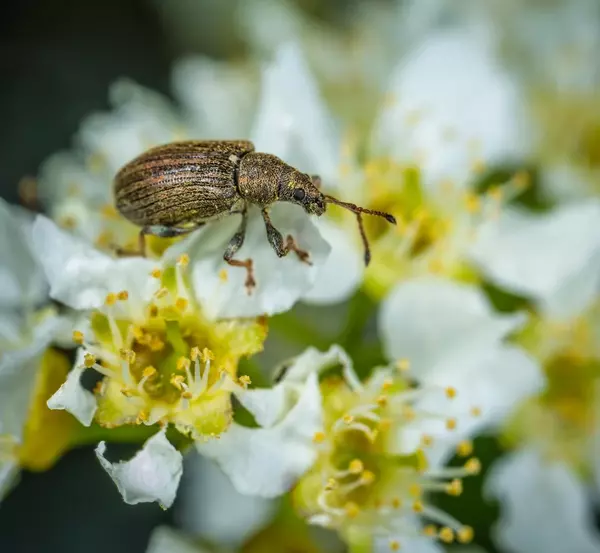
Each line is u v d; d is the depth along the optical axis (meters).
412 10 0.06
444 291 0.05
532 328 0.05
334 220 0.05
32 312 0.05
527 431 0.05
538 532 0.05
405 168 0.05
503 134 0.05
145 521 0.06
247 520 0.05
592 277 0.05
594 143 0.06
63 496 0.06
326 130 0.05
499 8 0.06
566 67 0.06
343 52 0.06
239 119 0.06
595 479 0.05
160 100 0.06
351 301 0.05
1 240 0.05
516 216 0.05
